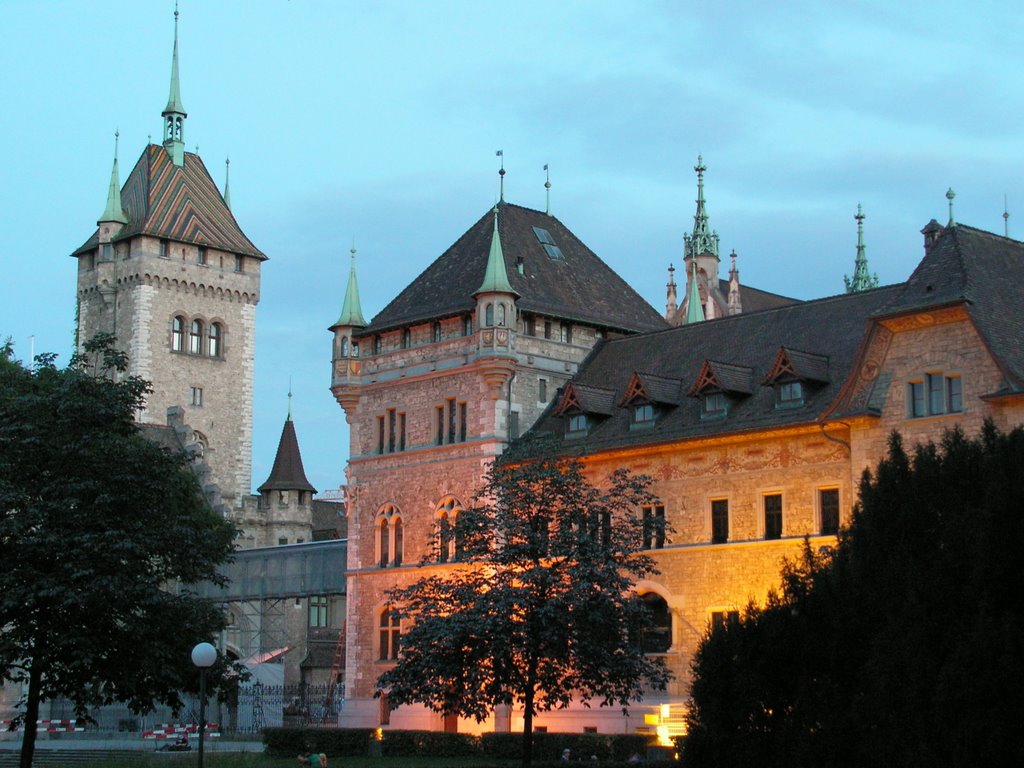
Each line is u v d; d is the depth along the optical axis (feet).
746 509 205.36
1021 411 175.22
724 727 131.95
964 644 115.96
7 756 239.50
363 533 260.42
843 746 123.65
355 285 267.59
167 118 494.59
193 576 182.80
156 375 468.75
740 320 231.09
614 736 198.80
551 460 184.75
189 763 213.87
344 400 264.52
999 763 113.29
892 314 187.21
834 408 193.36
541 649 174.29
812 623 131.95
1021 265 197.77
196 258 480.64
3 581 166.20
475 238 266.36
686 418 217.56
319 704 318.45
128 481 175.11
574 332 255.29
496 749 210.18
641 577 187.21
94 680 177.47
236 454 482.28
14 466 173.17
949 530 124.57
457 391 247.29
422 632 173.88
